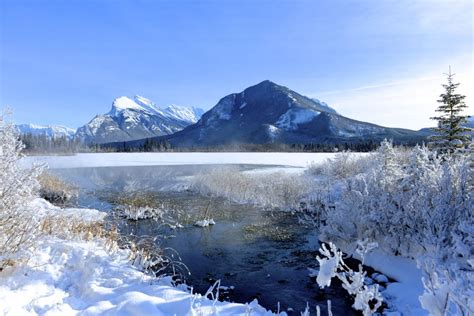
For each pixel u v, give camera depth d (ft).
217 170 78.18
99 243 21.76
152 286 15.81
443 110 63.46
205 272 24.70
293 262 26.73
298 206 47.32
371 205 26.02
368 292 8.08
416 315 17.03
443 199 23.45
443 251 20.95
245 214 44.39
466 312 7.47
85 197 56.49
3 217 15.05
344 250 28.35
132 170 105.60
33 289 13.84
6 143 15.99
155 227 37.22
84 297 14.30
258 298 20.51
